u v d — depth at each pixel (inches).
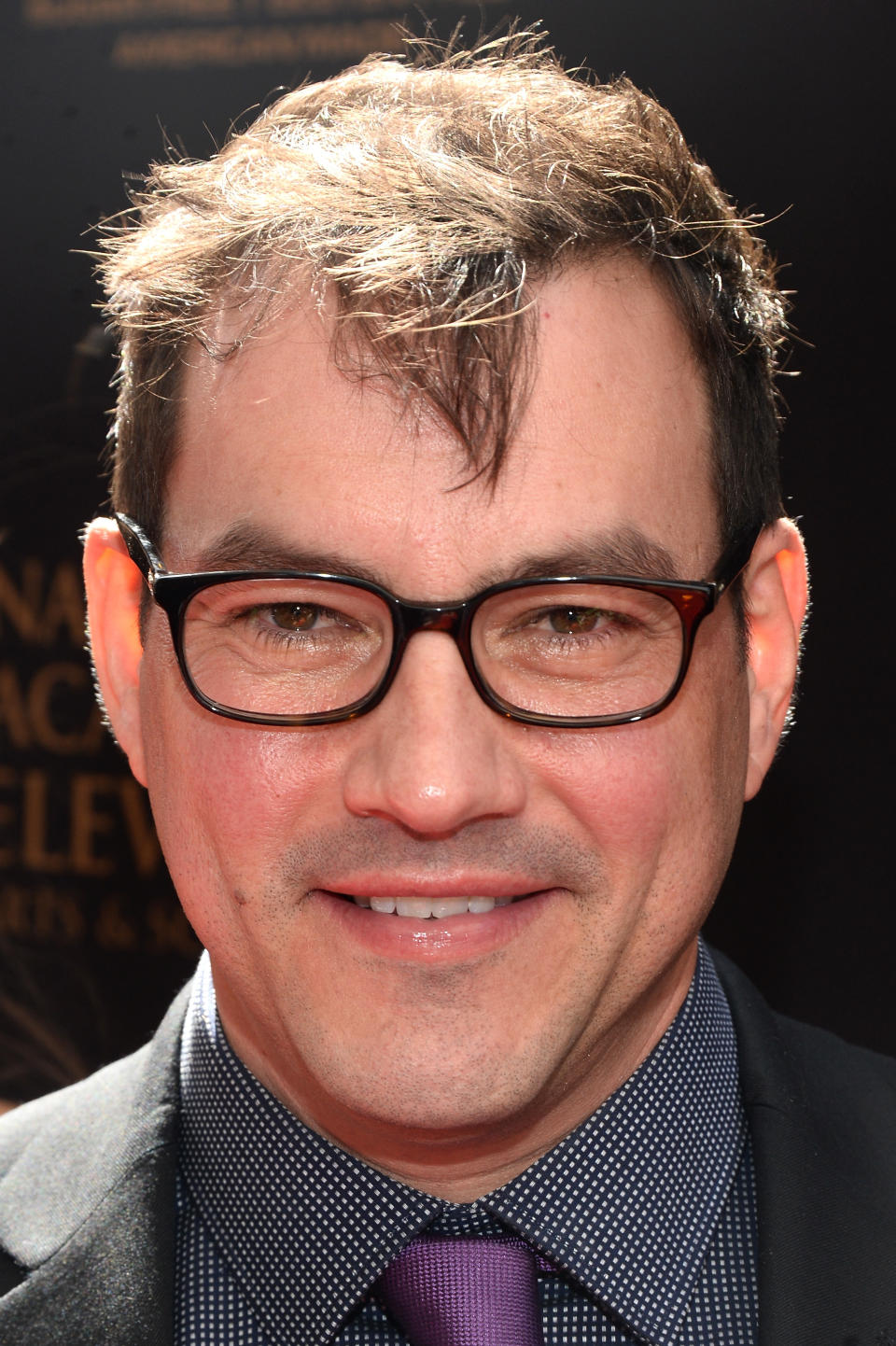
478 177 91.4
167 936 184.2
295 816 89.0
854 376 158.6
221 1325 98.3
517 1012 89.1
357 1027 89.0
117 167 177.0
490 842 87.4
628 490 87.7
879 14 154.7
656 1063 102.0
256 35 169.3
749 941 168.2
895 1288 97.1
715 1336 97.5
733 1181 104.2
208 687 91.2
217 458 90.0
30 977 188.7
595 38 159.8
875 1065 120.7
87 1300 97.8
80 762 185.6
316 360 86.3
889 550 159.8
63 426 182.9
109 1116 112.5
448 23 162.2
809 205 157.8
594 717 88.1
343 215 89.4
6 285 183.3
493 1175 97.5
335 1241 95.9
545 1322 96.2
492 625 87.5
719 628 95.7
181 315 95.0
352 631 89.7
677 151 102.8
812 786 165.0
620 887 90.4
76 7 176.4
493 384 84.0
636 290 91.2
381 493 84.2
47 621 185.2
